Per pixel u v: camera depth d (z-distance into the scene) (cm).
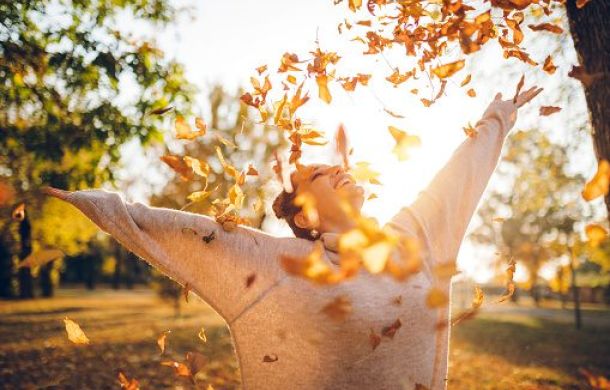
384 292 164
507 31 216
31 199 326
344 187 184
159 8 568
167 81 582
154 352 988
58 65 532
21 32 515
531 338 1484
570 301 3947
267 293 164
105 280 6844
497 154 220
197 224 169
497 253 186
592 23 262
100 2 539
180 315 1986
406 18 214
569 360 1045
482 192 208
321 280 113
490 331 1708
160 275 1850
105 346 1062
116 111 570
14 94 540
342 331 157
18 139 547
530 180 634
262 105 194
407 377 165
